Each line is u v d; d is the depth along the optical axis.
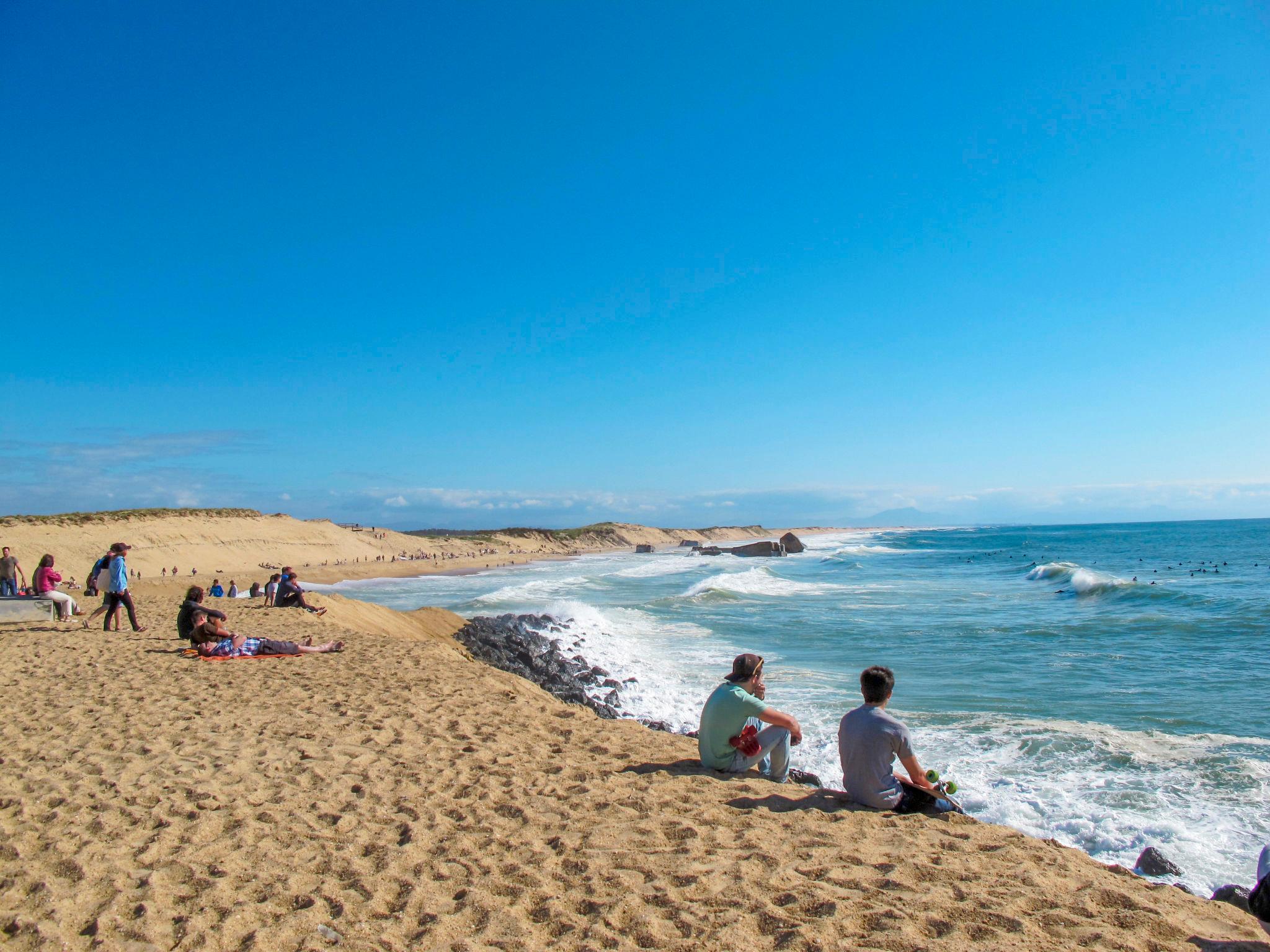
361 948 3.18
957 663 15.82
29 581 41.50
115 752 6.14
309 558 71.06
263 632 14.63
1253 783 8.16
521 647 18.62
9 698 8.19
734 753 5.89
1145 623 20.66
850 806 5.05
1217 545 79.88
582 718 8.09
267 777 5.57
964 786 8.39
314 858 4.14
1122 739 9.77
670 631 21.95
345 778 5.58
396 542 93.69
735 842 4.36
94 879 3.78
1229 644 17.17
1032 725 10.52
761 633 21.09
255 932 3.28
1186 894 3.82
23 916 3.36
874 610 26.08
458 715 7.83
